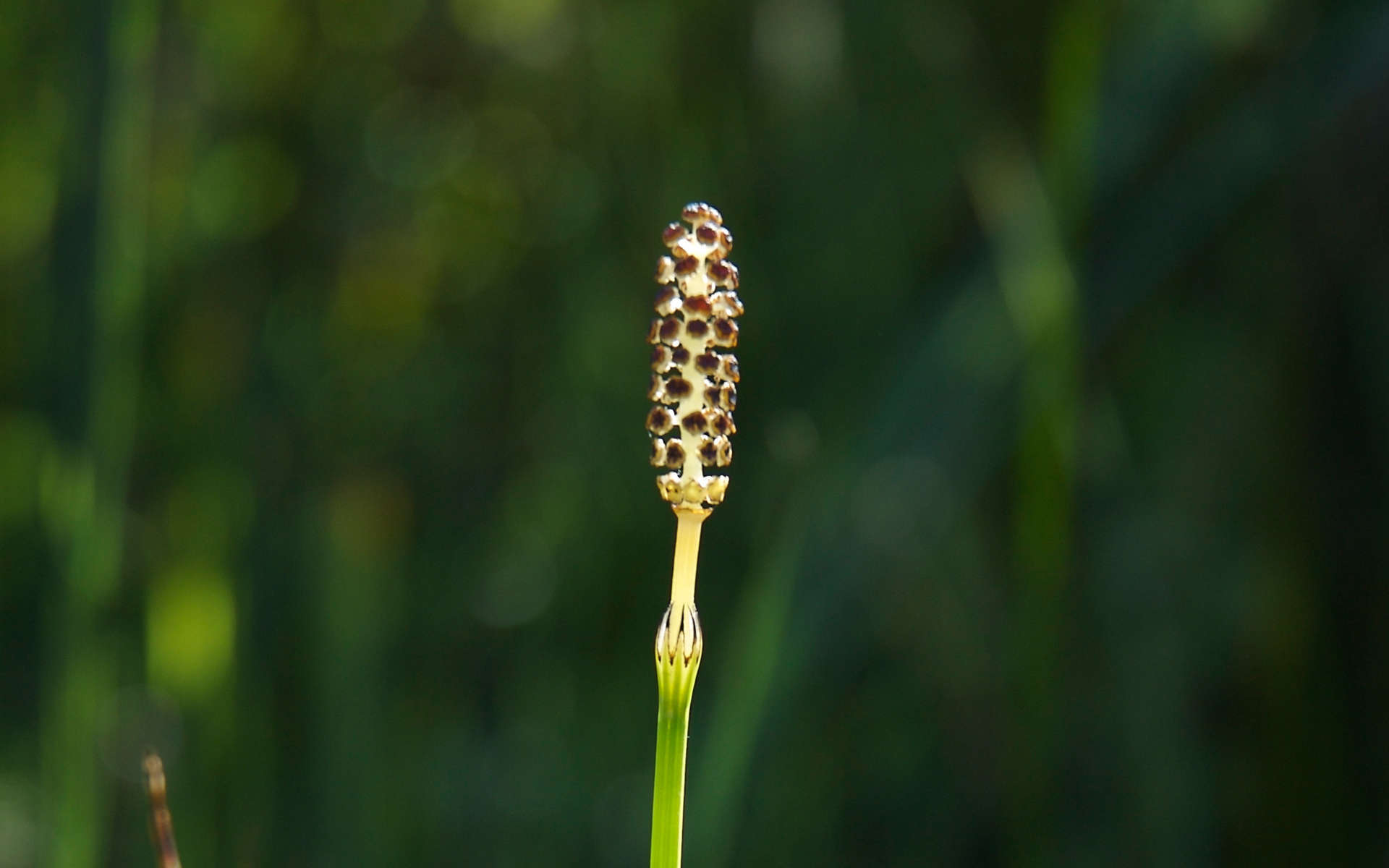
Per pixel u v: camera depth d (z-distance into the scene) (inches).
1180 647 26.0
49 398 20.7
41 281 26.1
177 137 34.6
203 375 33.5
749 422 31.7
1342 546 27.0
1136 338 29.6
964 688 29.5
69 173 20.4
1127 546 25.8
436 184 43.4
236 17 39.4
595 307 35.9
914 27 29.4
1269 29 24.8
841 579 19.7
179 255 33.9
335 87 42.3
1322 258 27.0
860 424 23.8
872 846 29.3
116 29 20.4
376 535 33.6
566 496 35.8
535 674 34.6
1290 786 26.8
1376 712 26.6
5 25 33.1
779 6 30.7
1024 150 29.2
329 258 41.1
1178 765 25.4
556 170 40.3
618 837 32.4
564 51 38.9
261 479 32.3
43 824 20.1
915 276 30.2
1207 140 22.0
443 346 40.9
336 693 28.4
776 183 32.1
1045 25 30.6
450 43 42.3
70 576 20.3
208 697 27.2
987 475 21.9
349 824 27.8
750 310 31.7
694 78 33.2
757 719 18.6
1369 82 20.8
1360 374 26.6
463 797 32.1
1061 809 25.9
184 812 26.4
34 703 31.9
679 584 14.2
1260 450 27.8
